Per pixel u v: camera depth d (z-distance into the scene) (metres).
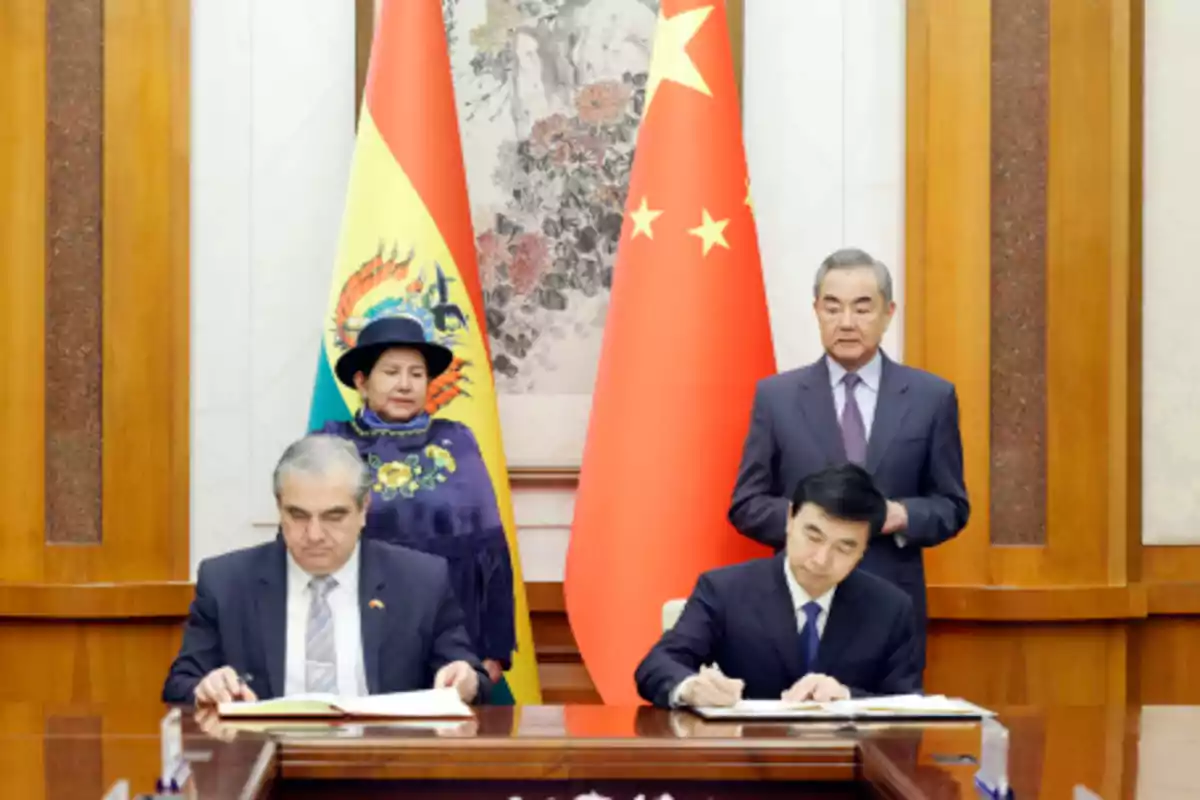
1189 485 4.52
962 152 4.41
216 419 4.46
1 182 4.40
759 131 4.48
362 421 3.81
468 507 3.79
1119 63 4.41
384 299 3.95
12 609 4.34
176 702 2.55
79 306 4.42
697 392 3.93
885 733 2.14
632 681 3.87
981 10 4.40
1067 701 4.39
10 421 4.41
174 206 4.42
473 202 4.54
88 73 4.42
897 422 3.56
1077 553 4.40
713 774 2.01
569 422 4.53
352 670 2.63
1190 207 4.52
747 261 4.03
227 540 4.45
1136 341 4.49
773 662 2.70
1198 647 4.52
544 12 4.54
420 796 2.01
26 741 2.09
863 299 3.58
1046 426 4.41
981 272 4.40
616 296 4.08
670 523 3.89
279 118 4.46
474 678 2.56
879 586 2.77
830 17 4.46
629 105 4.54
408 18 4.07
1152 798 1.71
